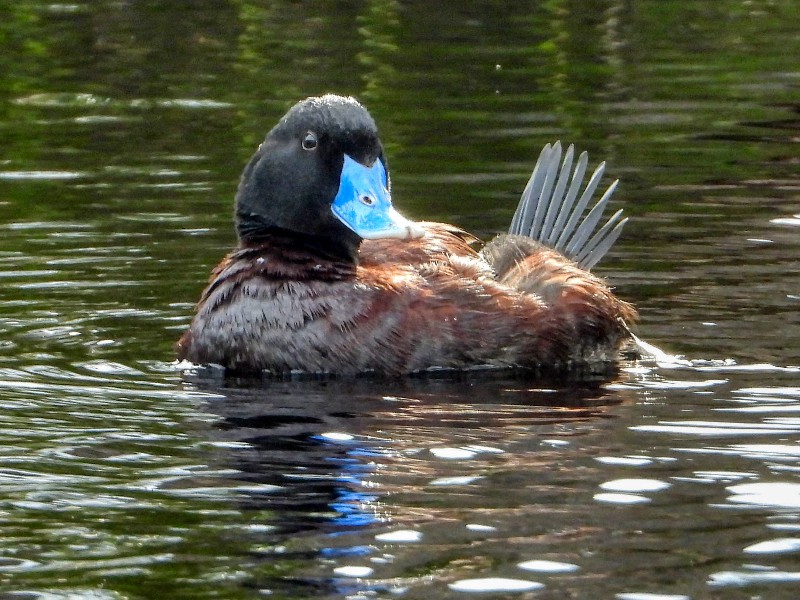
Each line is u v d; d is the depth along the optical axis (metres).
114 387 9.78
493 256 11.31
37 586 6.54
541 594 6.32
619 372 10.12
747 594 6.30
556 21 24.53
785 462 8.00
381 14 25.06
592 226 11.55
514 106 18.97
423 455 8.23
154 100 19.59
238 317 10.21
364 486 7.72
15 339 10.91
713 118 18.33
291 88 19.94
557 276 10.66
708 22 24.47
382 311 10.09
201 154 16.80
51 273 12.62
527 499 7.46
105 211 14.58
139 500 7.59
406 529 7.08
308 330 10.06
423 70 21.02
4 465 8.17
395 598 6.31
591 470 7.90
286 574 6.60
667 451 8.23
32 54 22.44
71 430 8.82
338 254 10.56
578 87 19.98
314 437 8.61
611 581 6.44
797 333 10.91
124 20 24.72
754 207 14.50
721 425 8.73
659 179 15.55
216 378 10.03
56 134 17.97
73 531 7.18
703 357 10.40
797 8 25.50
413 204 14.59
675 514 7.22
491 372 10.15
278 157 10.54
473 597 6.31
